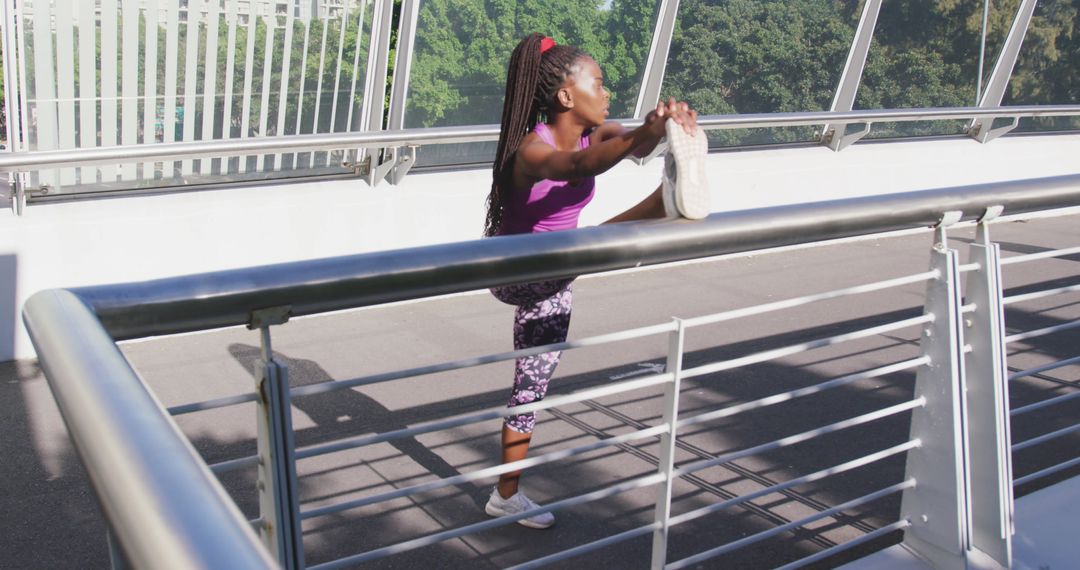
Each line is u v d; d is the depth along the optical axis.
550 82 2.91
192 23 5.75
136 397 0.88
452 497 3.70
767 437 4.28
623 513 3.58
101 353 1.00
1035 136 10.06
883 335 5.86
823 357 5.41
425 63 6.66
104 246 5.43
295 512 1.70
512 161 2.93
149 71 5.70
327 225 6.17
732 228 2.02
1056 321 6.29
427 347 5.50
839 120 8.02
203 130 5.99
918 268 7.70
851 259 7.93
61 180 5.46
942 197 2.41
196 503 0.69
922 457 2.73
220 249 5.82
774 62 8.30
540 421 4.41
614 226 1.90
